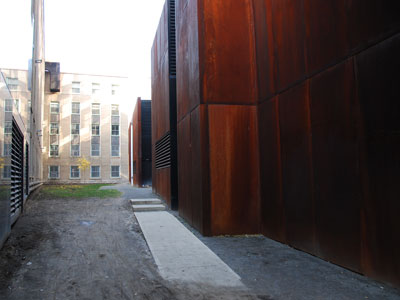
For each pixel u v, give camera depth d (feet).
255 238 25.26
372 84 15.19
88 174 125.59
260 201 26.78
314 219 19.56
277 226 24.00
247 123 27.25
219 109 26.81
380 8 14.73
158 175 54.75
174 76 44.09
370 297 13.41
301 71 20.89
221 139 26.68
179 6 36.37
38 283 15.49
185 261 18.88
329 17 18.17
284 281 15.57
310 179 19.94
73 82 127.85
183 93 33.94
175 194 41.63
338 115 17.48
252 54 27.81
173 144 42.55
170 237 25.12
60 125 124.77
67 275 16.70
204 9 27.20
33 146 55.42
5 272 16.69
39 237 24.52
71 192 59.21
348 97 16.72
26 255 20.01
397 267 13.84
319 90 19.07
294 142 21.70
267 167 25.54
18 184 32.30
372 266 15.17
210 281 15.67
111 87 131.44
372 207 15.15
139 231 28.17
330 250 18.11
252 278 16.11
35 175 61.72
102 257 20.12
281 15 23.25
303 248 20.74
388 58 14.30
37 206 40.14
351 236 16.47
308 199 20.16
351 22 16.51
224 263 18.48
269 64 25.14
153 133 61.98
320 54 18.97
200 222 26.63
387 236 14.32
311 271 16.87
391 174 14.14
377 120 14.89
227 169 26.61
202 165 26.27
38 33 60.34
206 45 27.04
